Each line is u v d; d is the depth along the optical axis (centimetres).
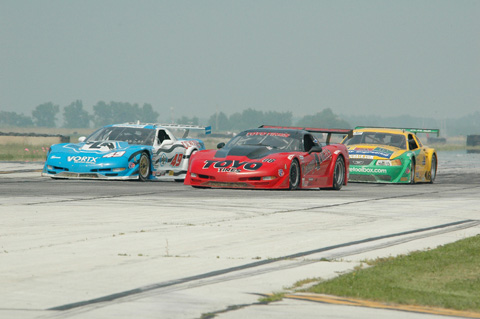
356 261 2173
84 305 1606
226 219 3097
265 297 1700
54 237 2534
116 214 3192
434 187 5503
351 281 1875
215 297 1692
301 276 1944
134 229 2752
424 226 3009
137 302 1636
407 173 5862
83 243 2420
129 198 3909
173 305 1612
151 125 5725
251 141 4988
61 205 3506
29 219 2981
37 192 4178
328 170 5116
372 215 3366
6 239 2481
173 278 1898
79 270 1986
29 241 2445
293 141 4959
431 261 2180
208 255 2241
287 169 4616
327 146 5216
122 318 1500
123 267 2034
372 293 1755
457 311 1645
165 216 3155
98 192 4238
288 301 1667
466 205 3931
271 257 2222
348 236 2680
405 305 1677
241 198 4031
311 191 4778
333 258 2222
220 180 4556
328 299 1698
